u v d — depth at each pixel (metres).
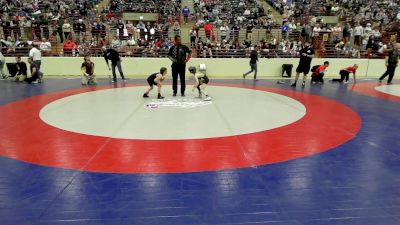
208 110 8.67
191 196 3.99
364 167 4.95
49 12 22.58
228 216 3.56
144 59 17.20
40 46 17.17
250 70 17.55
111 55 14.23
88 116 7.91
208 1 27.61
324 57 18.55
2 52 16.75
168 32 20.88
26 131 6.63
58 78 15.79
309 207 3.77
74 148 5.64
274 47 18.88
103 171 4.71
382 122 7.64
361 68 18.25
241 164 5.00
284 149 5.68
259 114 8.27
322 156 5.38
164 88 12.62
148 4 26.83
